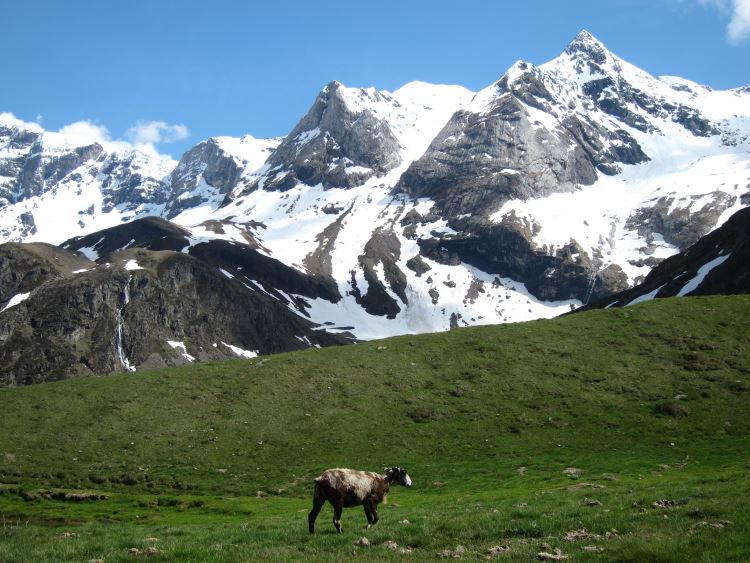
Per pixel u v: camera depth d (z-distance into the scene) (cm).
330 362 8881
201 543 2627
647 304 10038
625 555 2100
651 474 5334
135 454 6800
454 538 2595
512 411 7412
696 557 2038
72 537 3178
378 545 2472
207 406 7831
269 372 8631
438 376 8388
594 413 7225
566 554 2209
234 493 5878
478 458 6375
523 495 4628
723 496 3234
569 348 8844
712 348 8438
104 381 8581
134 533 3266
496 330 9625
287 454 6738
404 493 5462
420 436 7006
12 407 7838
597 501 3375
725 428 6606
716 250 18475
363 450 6731
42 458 6700
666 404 7150
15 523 4734
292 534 2775
